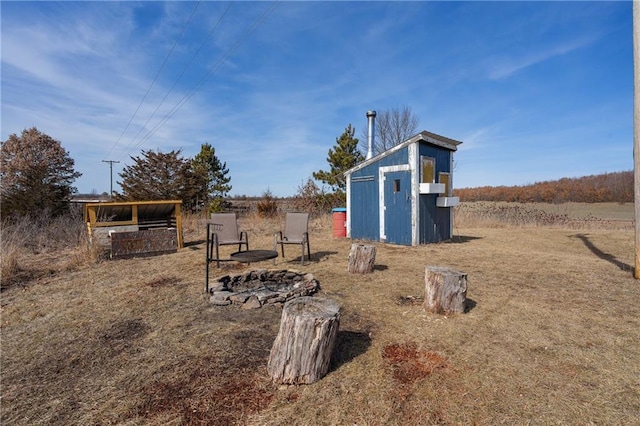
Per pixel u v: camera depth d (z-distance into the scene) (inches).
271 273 211.3
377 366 105.4
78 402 92.4
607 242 352.2
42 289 206.7
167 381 100.6
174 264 265.0
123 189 770.2
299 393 92.6
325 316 98.7
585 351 112.9
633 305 156.9
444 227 385.7
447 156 393.7
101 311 163.3
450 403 86.8
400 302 165.0
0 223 399.2
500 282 197.9
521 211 634.8
